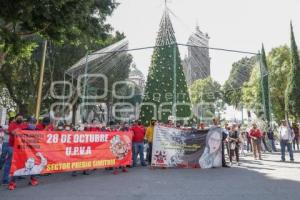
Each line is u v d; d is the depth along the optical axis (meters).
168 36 20.05
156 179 9.44
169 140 12.52
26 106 29.69
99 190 7.66
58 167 9.14
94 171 11.44
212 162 12.55
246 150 21.84
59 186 8.23
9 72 27.38
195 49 25.38
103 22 15.11
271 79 41.56
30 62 27.09
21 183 8.70
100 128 13.27
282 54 42.81
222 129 12.98
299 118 37.62
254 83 41.91
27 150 8.33
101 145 10.51
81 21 11.44
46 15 9.77
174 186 8.21
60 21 10.39
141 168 12.46
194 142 12.65
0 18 10.03
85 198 6.75
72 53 28.00
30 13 9.64
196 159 12.50
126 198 6.75
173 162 12.45
